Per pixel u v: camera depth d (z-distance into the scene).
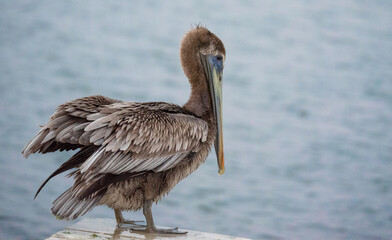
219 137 6.55
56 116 5.84
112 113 5.77
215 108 6.54
